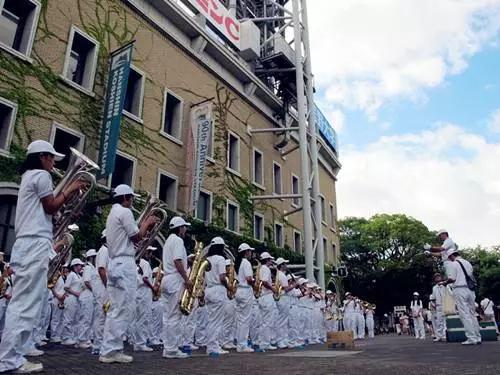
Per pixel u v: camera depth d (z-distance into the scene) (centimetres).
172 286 761
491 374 482
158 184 1897
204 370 545
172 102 2136
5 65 1410
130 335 1100
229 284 973
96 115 1688
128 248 658
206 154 2105
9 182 1328
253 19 3056
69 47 1633
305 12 3225
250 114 2767
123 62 1694
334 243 3981
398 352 888
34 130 1455
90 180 561
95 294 894
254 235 2566
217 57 2456
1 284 850
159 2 2055
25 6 1554
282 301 1243
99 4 1797
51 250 510
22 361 474
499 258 5294
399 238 5272
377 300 5066
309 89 3059
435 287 1506
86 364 607
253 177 2673
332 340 1105
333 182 4259
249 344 1203
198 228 2008
